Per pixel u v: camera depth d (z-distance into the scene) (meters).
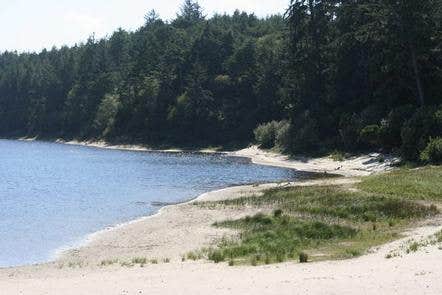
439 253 18.02
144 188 51.78
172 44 133.62
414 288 13.41
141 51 141.12
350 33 73.81
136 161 85.06
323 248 22.70
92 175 64.81
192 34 143.50
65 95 166.00
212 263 21.08
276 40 118.00
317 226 26.33
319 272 16.89
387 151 63.06
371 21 70.25
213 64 122.62
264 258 21.17
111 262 23.05
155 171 68.12
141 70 134.50
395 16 61.50
